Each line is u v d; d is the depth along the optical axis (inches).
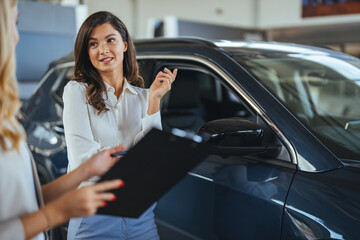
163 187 33.1
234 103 121.6
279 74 70.4
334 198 48.9
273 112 58.9
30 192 32.3
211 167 62.6
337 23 518.0
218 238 59.8
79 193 30.2
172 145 37.2
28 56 247.4
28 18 245.6
